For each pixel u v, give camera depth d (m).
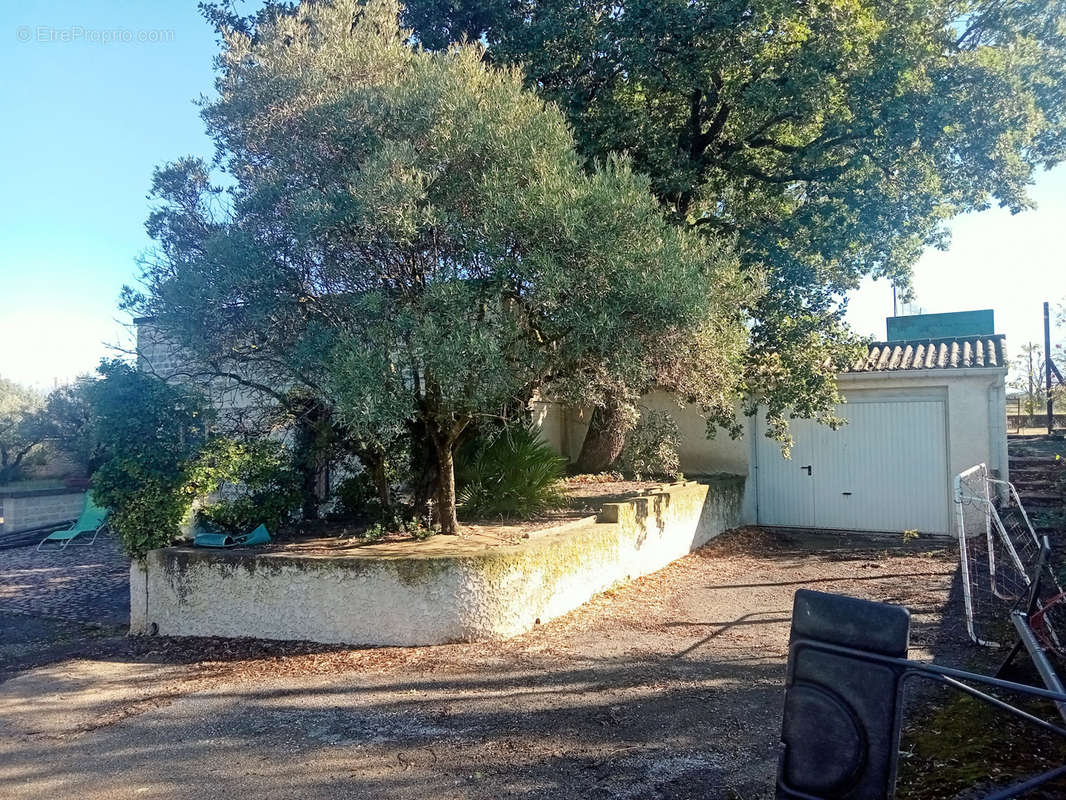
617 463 13.54
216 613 7.71
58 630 8.55
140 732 5.38
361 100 7.33
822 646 3.23
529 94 8.28
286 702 5.81
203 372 8.33
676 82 11.35
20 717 5.78
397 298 7.20
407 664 6.52
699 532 11.98
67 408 21.83
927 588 8.84
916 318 18.61
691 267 7.52
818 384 11.45
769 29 11.20
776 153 13.46
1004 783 3.78
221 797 4.34
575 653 6.71
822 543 12.52
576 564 8.33
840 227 11.58
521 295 7.21
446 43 12.54
